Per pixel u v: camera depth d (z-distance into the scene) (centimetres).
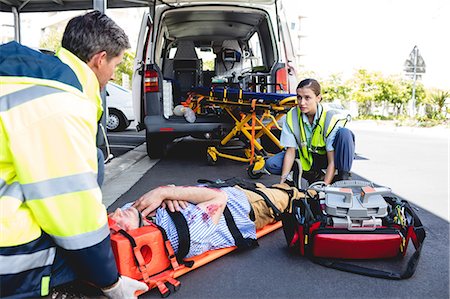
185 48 797
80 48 188
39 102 162
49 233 170
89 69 187
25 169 160
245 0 621
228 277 252
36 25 2847
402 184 521
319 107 360
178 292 233
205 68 862
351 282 246
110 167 595
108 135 1025
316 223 262
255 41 765
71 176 164
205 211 261
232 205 284
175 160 654
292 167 389
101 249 173
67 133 163
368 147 898
